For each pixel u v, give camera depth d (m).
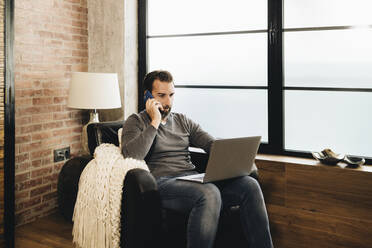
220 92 3.16
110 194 2.07
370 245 2.36
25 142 2.95
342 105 2.70
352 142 2.70
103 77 2.96
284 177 2.61
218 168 2.02
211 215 1.93
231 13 3.05
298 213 2.58
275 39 2.81
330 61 2.70
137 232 1.93
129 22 3.32
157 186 1.98
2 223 2.35
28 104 2.96
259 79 2.98
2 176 2.34
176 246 2.05
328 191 2.46
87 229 2.16
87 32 3.48
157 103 2.32
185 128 2.50
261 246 2.07
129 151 2.18
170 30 3.34
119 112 3.34
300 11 2.76
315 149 2.82
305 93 2.80
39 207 3.10
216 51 3.14
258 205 2.11
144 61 3.43
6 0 2.29
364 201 2.36
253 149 2.15
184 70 3.31
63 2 3.21
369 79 2.59
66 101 3.30
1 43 2.28
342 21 2.64
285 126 2.90
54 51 3.16
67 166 2.60
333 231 2.47
